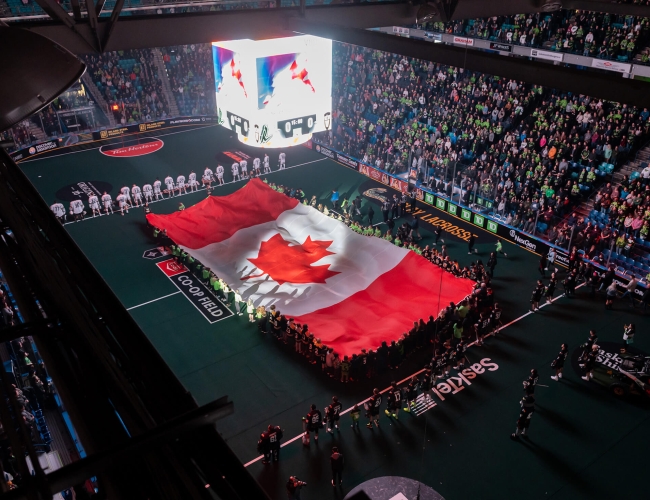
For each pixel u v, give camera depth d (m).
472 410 21.61
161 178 42.31
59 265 5.79
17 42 5.80
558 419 21.11
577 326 26.20
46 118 46.47
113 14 14.66
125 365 4.35
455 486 18.47
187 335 25.86
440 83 43.31
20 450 3.36
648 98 7.61
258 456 19.77
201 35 16.38
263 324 25.72
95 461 3.09
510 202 34.22
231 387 22.84
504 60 9.52
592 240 30.00
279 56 26.48
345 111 47.94
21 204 7.27
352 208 36.28
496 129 38.38
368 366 23.08
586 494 18.14
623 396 22.05
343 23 18.16
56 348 4.81
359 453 19.83
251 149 47.59
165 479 3.34
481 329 24.50
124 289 29.16
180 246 31.28
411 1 18.94
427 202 38.41
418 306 26.55
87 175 42.53
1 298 21.88
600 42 38.09
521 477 18.77
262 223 33.78
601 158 33.72
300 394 22.50
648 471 18.94
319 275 28.94
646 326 26.17
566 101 36.47
